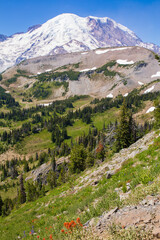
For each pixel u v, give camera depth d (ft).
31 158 588.09
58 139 650.43
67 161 374.84
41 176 401.70
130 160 56.75
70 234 19.86
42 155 563.89
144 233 14.74
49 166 418.92
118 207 24.52
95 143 475.72
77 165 196.24
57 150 560.61
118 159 75.87
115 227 17.35
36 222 50.24
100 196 39.06
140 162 49.88
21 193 281.54
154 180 27.61
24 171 522.47
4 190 459.32
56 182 277.64
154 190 23.53
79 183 77.82
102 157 204.74
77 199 52.54
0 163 610.24
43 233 35.24
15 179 500.33
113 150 191.42
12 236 47.14
